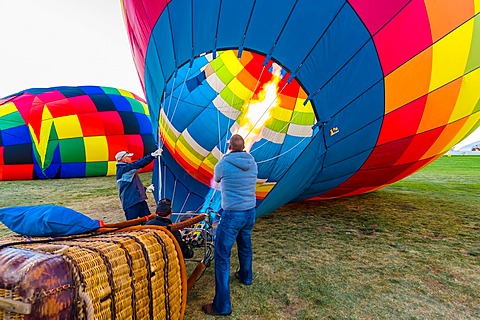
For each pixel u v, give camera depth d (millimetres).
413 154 4785
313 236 4582
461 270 3398
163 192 5492
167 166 5797
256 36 3484
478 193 8180
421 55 3645
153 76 4668
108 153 12500
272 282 3139
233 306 2705
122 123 12773
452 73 3943
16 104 11641
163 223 2811
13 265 1305
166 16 4008
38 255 1390
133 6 4609
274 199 3693
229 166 2674
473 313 2607
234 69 6750
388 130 4090
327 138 3809
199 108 6625
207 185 6137
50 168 11625
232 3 3486
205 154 6723
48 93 12102
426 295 2893
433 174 12844
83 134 11984
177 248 2236
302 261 3654
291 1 3381
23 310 1212
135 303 1680
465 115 4723
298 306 2707
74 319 1348
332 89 3605
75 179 11727
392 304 2738
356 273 3340
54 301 1283
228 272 2621
